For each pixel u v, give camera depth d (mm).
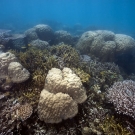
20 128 3373
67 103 3588
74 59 6180
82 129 3602
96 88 5145
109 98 4496
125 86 4727
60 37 12953
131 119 3826
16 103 4102
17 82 4480
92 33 10609
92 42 10047
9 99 4270
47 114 3529
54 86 3924
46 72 5180
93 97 4805
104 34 10492
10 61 5012
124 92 4367
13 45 9578
